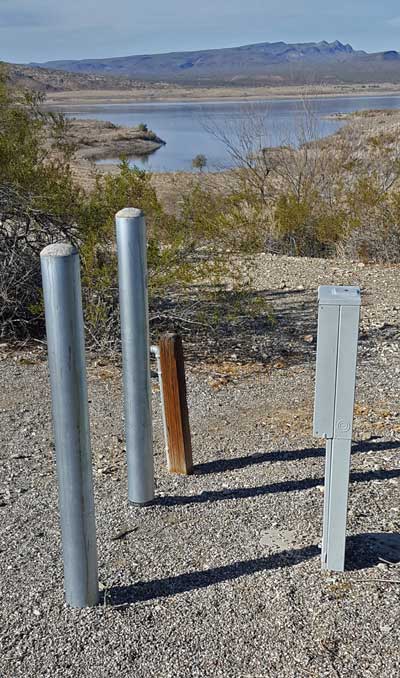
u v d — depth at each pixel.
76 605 3.49
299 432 5.57
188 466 4.86
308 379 6.84
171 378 4.68
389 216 12.25
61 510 3.37
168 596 3.56
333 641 3.24
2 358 7.41
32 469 5.12
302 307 9.21
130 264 4.02
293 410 6.06
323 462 4.99
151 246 7.42
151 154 46.25
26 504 4.57
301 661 3.14
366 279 10.55
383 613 3.38
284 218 13.23
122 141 57.41
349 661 3.13
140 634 3.31
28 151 8.02
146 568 3.78
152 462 4.39
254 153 16.92
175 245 7.55
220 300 8.52
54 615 3.45
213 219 10.53
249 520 4.20
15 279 7.92
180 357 4.68
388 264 11.66
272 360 7.39
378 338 7.98
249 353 7.60
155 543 4.01
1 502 4.60
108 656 3.20
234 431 5.65
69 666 3.15
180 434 4.79
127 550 3.95
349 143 17.44
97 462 5.19
